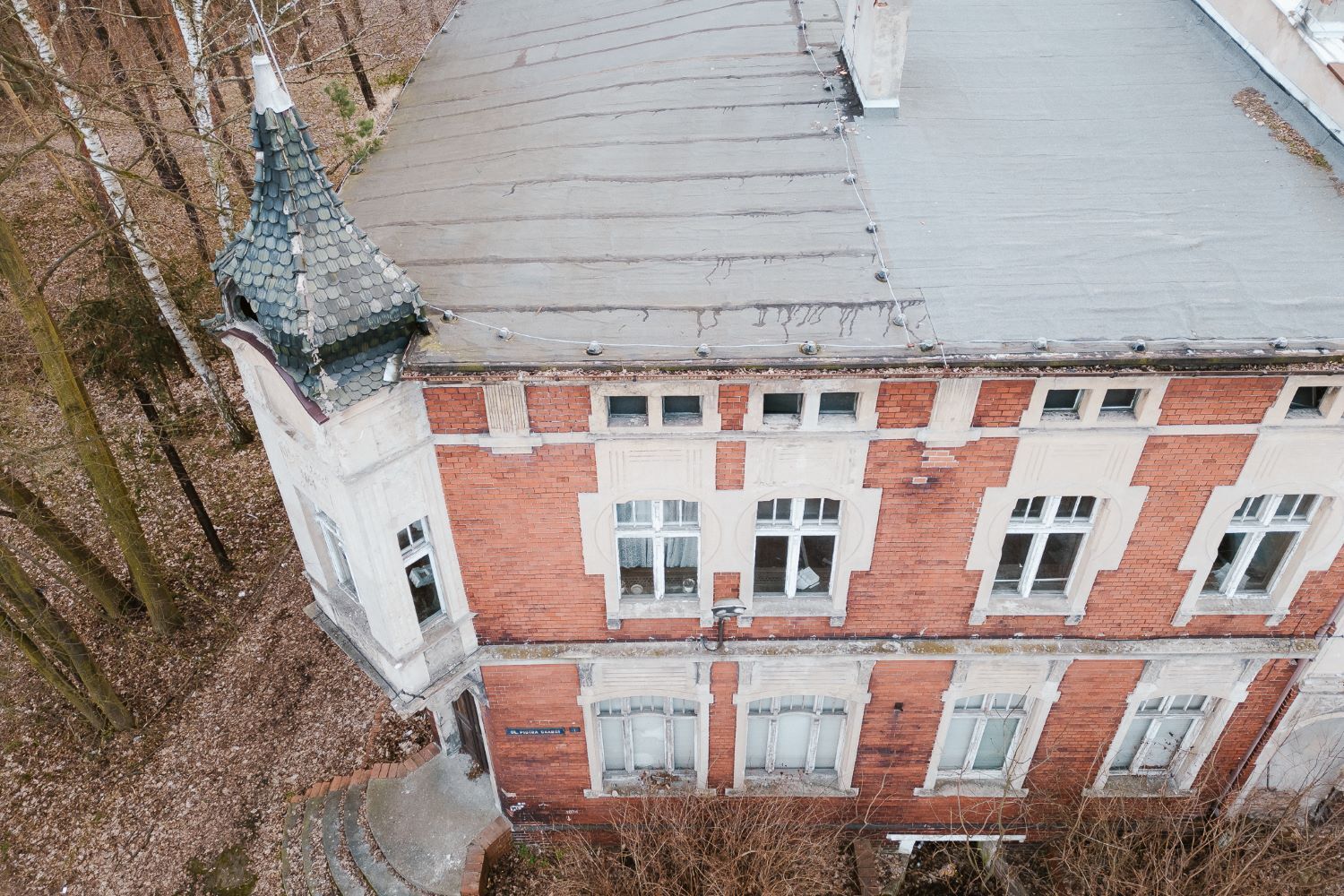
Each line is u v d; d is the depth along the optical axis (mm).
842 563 12602
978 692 13992
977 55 15734
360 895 15141
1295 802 13828
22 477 20078
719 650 13367
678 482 11734
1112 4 17109
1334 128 13094
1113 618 13242
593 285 11258
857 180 12828
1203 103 14297
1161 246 11492
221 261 10195
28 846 16641
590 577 12758
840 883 15375
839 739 15234
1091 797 15141
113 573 20984
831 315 10609
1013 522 12352
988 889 15406
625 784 15516
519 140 14469
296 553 22172
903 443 11289
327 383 9820
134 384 20297
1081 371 9969
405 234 12453
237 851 16203
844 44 15289
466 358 10188
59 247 27297
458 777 16562
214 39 19641
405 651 12531
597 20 18328
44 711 18969
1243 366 9961
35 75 15852
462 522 12156
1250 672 13625
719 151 13594
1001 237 11758
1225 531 12195
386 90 32938
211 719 18562
